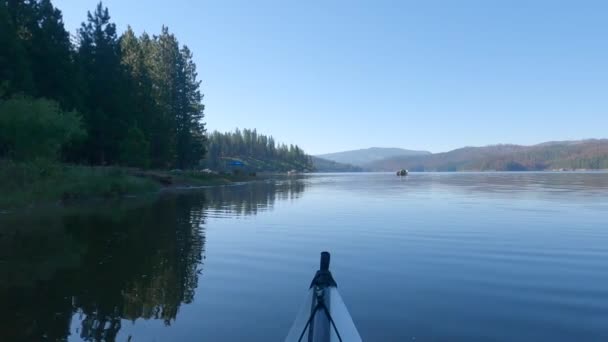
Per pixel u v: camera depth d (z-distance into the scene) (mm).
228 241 11039
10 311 5754
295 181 67062
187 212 17891
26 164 22172
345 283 7211
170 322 5406
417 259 8984
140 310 5836
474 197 26922
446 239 11297
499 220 14992
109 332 5090
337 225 14016
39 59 34438
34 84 31359
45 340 4840
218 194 30797
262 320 5500
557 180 62250
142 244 10523
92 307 5934
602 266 8289
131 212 17359
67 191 22156
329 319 4289
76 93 36094
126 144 40250
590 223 14094
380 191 35281
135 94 45906
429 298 6379
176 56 57469
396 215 16859
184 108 58094
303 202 23688
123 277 7469
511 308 5930
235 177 65125
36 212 16812
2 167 20797
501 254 9430
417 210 18750
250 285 7074
